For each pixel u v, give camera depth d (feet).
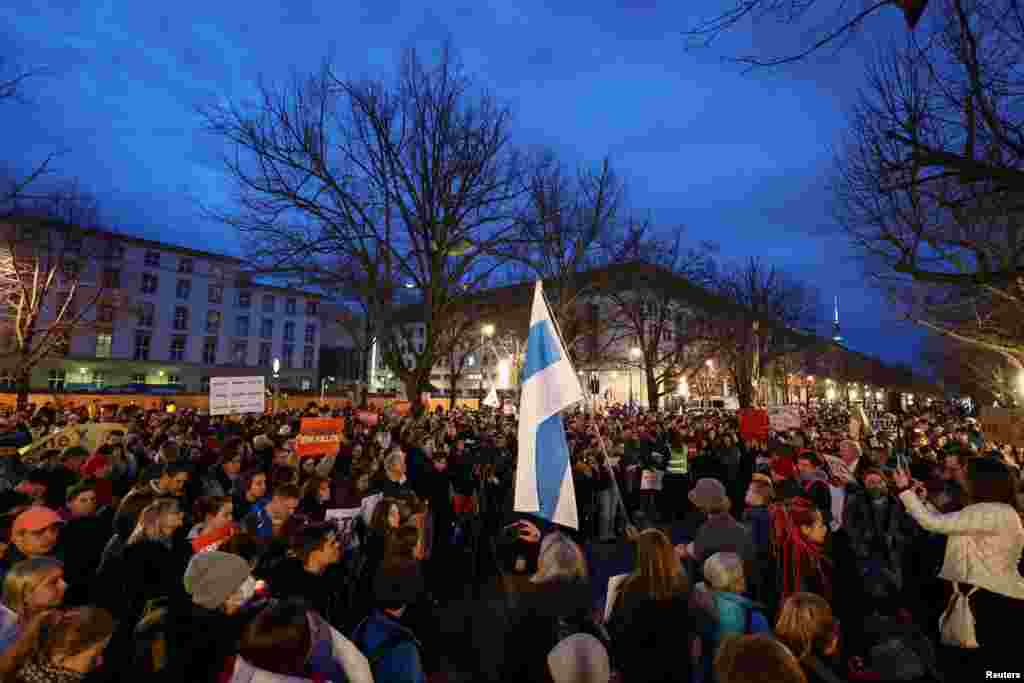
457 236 39.75
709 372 153.79
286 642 7.41
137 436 30.42
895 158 21.79
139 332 190.70
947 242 28.12
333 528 12.79
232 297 217.77
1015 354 40.83
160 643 9.11
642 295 96.73
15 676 7.52
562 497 12.59
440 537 25.44
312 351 241.35
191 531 15.05
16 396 85.51
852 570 13.64
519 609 9.51
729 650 6.88
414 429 36.22
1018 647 10.17
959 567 11.02
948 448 32.63
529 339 13.99
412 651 9.30
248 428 40.32
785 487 21.67
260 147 36.42
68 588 13.46
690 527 34.65
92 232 91.04
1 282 84.02
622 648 9.04
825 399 203.72
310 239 38.06
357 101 38.14
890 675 11.07
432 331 40.06
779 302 105.09
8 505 15.90
